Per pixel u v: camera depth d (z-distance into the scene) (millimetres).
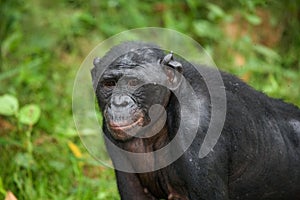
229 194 14945
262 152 14461
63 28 23406
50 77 22047
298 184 15289
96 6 24016
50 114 20391
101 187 17531
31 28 23562
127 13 23609
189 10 24266
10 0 23312
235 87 14414
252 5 22656
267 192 15133
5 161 18406
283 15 23641
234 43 22656
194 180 13547
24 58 22484
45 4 24203
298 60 22938
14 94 20578
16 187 17547
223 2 24062
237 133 13969
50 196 17266
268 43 23469
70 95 20953
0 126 19531
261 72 21688
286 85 21406
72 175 18094
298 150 15109
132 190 14758
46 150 18641
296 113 15539
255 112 14500
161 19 24016
